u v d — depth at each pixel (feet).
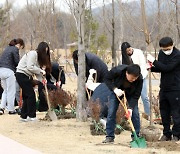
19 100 41.39
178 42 43.70
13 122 34.47
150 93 28.60
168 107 26.96
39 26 53.06
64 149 23.90
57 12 59.16
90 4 49.39
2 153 21.65
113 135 25.49
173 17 39.78
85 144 25.46
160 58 26.53
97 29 69.82
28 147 23.65
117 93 24.03
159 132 26.35
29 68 33.35
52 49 54.54
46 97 35.47
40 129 31.07
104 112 29.48
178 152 23.09
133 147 24.20
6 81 39.22
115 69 24.21
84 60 33.35
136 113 24.86
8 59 39.09
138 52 32.42
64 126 31.99
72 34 69.87
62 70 38.70
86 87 33.78
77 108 33.71
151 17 39.52
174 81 26.25
